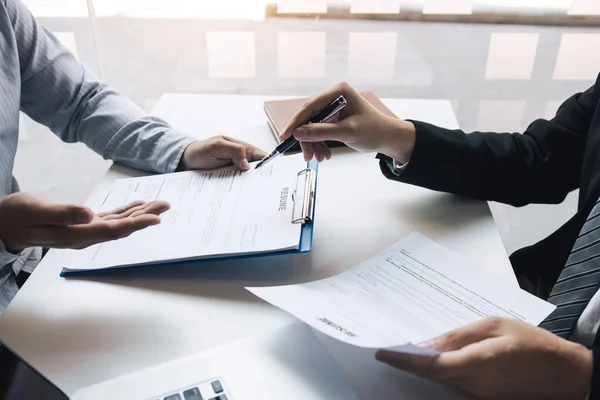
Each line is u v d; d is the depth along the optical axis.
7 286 0.84
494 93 1.86
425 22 1.87
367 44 1.89
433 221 0.78
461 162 0.83
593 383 0.52
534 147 0.89
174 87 1.80
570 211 1.80
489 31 1.86
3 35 0.89
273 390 0.50
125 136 0.94
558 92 1.86
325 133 0.78
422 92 1.83
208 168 0.87
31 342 0.57
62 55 1.01
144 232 0.72
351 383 0.53
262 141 1.00
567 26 1.85
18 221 0.63
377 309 0.57
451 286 0.62
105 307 0.62
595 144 0.84
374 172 0.90
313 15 1.88
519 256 0.93
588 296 0.72
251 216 0.73
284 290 0.59
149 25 1.83
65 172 1.84
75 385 0.52
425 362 0.51
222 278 0.67
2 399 0.75
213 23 1.87
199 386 0.50
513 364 0.51
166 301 0.63
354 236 0.74
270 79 1.82
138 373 0.51
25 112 1.00
